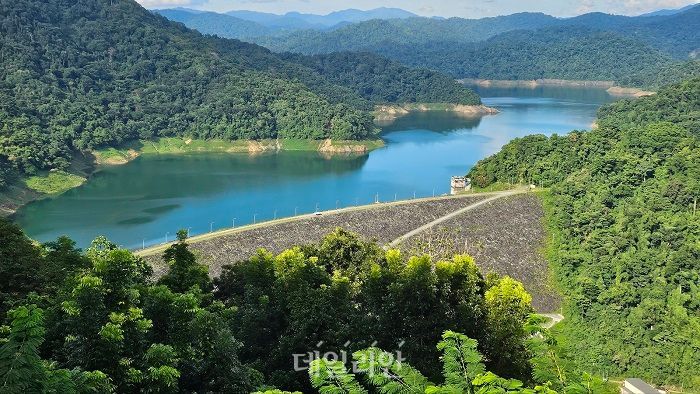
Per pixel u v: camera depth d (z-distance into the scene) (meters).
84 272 32.78
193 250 79.50
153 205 128.50
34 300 27.66
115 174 162.38
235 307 33.78
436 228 100.69
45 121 174.88
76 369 18.48
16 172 135.88
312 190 144.50
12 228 36.25
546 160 126.25
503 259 95.62
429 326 33.66
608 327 75.00
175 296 27.27
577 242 98.75
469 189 128.50
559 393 15.02
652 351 68.94
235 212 123.88
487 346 33.25
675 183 100.06
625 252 89.62
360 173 165.88
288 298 36.62
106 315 23.81
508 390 13.96
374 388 21.72
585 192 110.94
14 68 196.88
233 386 26.00
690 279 79.69
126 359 22.36
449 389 13.59
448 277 37.47
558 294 88.56
